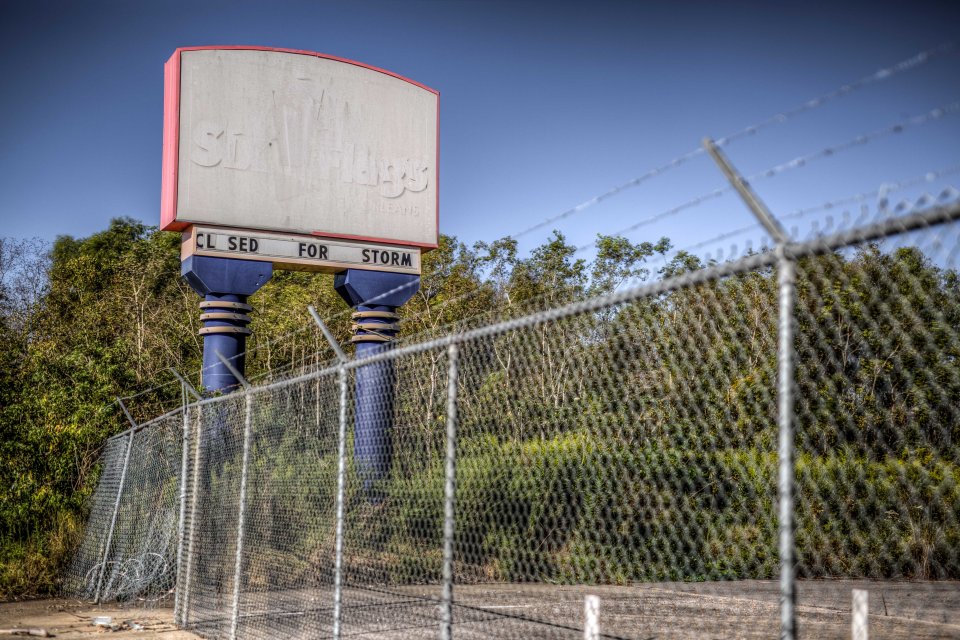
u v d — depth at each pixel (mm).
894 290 3918
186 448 9852
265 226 15211
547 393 6359
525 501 7273
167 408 16375
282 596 9203
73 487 14172
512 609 7773
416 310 23391
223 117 15156
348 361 6531
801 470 5500
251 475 9781
